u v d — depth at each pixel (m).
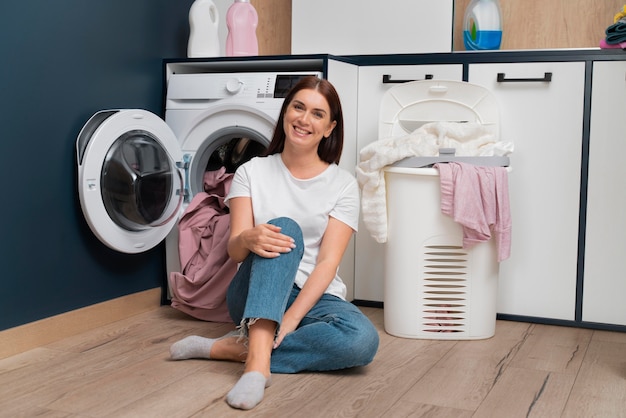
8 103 2.16
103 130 2.38
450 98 2.62
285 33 3.35
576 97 2.54
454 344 2.35
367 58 2.77
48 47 2.30
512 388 1.89
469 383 1.93
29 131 2.24
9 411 1.70
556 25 2.94
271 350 1.94
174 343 2.15
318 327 1.94
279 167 2.15
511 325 2.62
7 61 2.15
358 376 1.98
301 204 2.10
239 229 2.08
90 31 2.48
